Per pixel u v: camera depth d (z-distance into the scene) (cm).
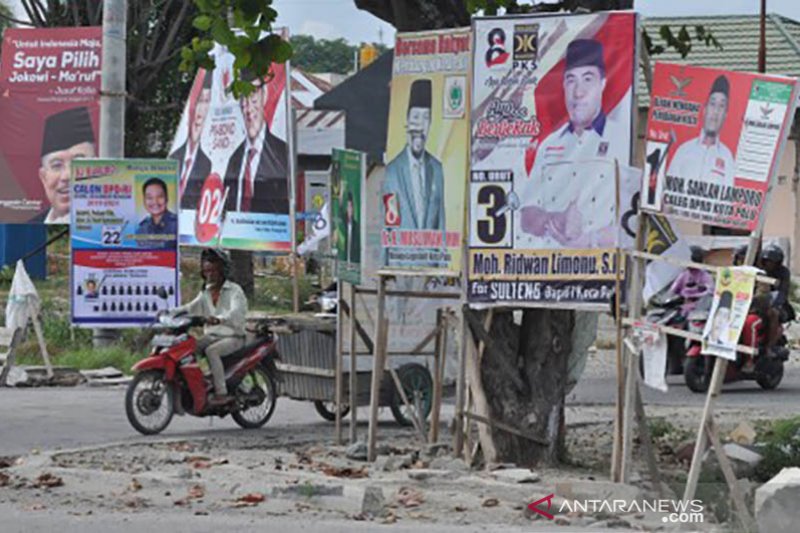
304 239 4659
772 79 1516
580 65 1727
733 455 1928
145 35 5928
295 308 3014
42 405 2717
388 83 3462
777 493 1481
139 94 5978
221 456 2017
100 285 3222
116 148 3481
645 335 1642
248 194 3338
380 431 2372
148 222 3222
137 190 3219
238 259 4900
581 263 1731
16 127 3881
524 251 1762
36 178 3888
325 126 5616
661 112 1602
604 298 1717
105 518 1543
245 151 3366
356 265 2098
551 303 1747
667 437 2270
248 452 2070
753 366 3038
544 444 1930
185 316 2389
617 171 1686
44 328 3678
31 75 3866
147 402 2298
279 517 1562
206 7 1822
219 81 3459
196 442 2186
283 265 6066
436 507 1628
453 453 1928
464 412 1888
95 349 3444
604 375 3400
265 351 2409
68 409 2648
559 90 1736
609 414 2634
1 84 3872
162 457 1997
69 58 3850
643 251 1658
